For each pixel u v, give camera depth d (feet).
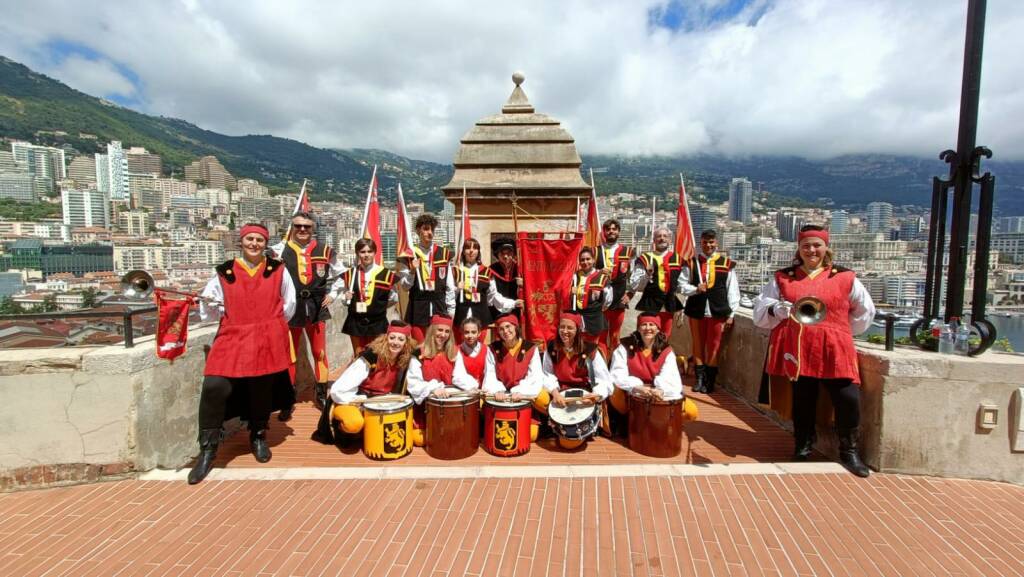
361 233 21.93
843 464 14.34
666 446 15.15
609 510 12.04
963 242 14.39
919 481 13.51
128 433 13.37
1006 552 10.53
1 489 12.88
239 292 14.12
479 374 16.52
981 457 13.56
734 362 22.75
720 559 10.26
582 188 25.72
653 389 15.57
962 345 14.11
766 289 15.49
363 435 15.51
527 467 14.26
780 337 14.96
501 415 15.07
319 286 18.93
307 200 19.99
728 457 15.48
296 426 18.10
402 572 9.80
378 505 12.23
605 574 9.77
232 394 15.37
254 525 11.40
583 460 15.05
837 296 13.99
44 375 12.98
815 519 11.75
